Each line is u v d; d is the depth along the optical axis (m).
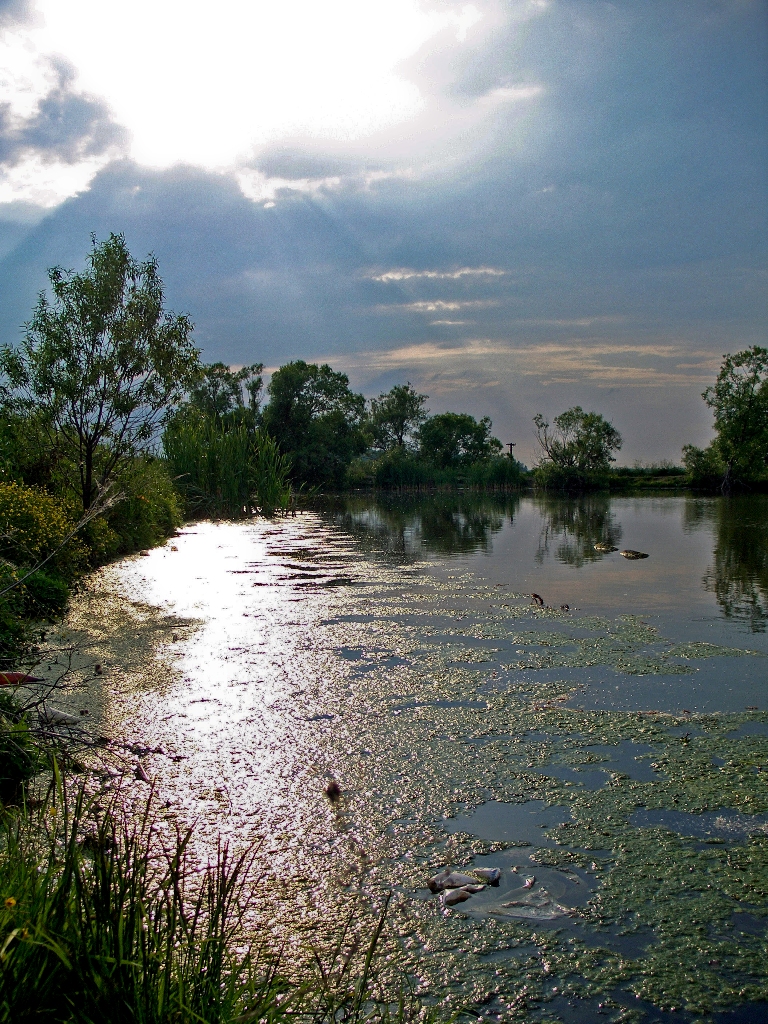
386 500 43.25
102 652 7.64
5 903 2.26
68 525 11.22
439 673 7.07
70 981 2.14
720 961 3.15
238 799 4.46
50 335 13.80
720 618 9.48
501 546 18.02
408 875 3.73
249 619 9.36
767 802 4.52
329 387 53.09
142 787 4.54
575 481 52.44
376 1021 2.71
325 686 6.65
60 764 4.64
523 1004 2.89
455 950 3.19
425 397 78.19
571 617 9.55
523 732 5.62
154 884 3.46
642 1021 2.81
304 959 3.05
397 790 4.64
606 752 5.26
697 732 5.61
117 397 13.98
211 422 29.02
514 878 3.72
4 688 5.48
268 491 28.39
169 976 2.22
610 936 3.30
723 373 51.25
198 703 6.13
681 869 3.81
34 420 13.95
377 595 11.12
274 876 3.66
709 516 27.89
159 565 14.23
